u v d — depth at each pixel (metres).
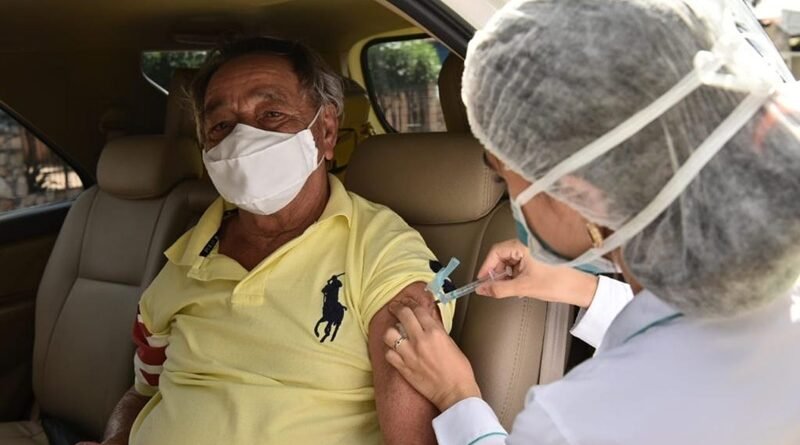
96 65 3.22
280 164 1.77
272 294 1.74
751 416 0.89
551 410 0.95
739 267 0.84
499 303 1.76
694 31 0.88
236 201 1.79
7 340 2.88
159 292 1.95
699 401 0.90
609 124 0.87
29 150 3.13
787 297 0.94
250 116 1.82
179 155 2.69
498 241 1.85
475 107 0.99
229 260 1.85
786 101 0.91
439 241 1.93
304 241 1.77
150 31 2.91
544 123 0.90
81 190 3.33
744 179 0.85
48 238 3.07
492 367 1.73
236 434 1.63
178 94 2.79
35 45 2.97
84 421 2.58
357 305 1.67
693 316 0.91
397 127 3.23
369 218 1.80
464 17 1.47
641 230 0.90
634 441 0.91
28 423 2.70
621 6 0.89
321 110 1.86
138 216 2.67
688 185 0.86
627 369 0.93
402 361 1.49
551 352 1.75
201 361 1.77
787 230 0.82
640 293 1.01
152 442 1.73
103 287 2.65
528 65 0.91
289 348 1.67
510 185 1.03
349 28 2.91
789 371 0.90
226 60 1.91
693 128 0.85
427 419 1.50
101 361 2.56
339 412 1.64
